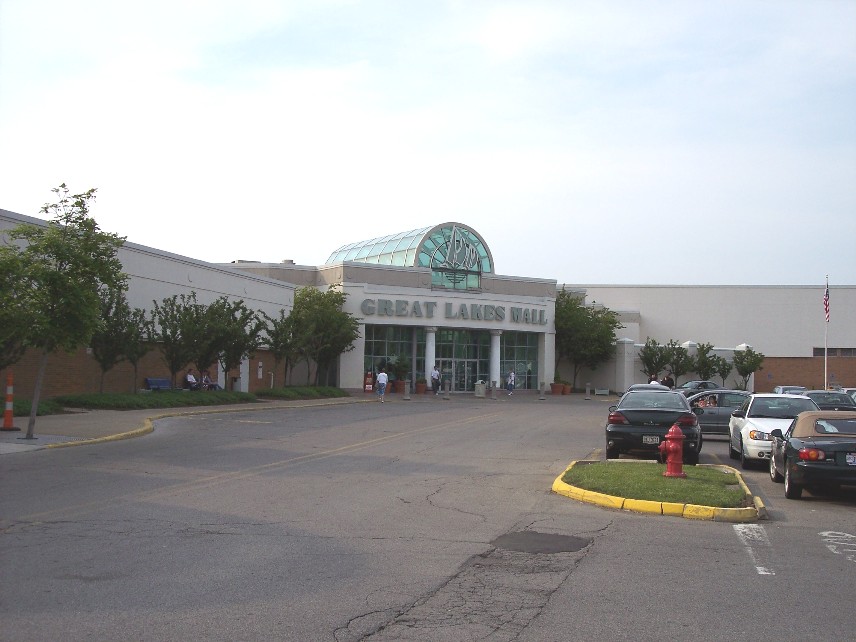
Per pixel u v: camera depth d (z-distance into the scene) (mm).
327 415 32219
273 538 9648
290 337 42344
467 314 56250
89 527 10023
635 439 18000
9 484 13273
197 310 33719
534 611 6977
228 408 32438
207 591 7363
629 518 11586
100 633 6172
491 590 7633
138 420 24672
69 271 19828
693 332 77562
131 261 33188
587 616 6863
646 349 63625
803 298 75812
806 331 75562
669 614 6957
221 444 20156
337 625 6488
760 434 17750
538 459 18719
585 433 26672
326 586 7629
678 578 8219
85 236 20078
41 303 19156
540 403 47938
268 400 39781
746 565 8867
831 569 8758
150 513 10984
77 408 27734
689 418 18031
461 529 10484
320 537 9773
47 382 28781
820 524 11555
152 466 15734
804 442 13648
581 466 15875
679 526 11086
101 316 28359
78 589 7340
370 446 20750
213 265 39656
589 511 12047
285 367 47250
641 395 19109
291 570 8188
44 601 6965
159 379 35219
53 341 19344
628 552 9406
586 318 63094
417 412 35812
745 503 12266
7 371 26797
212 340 33438
